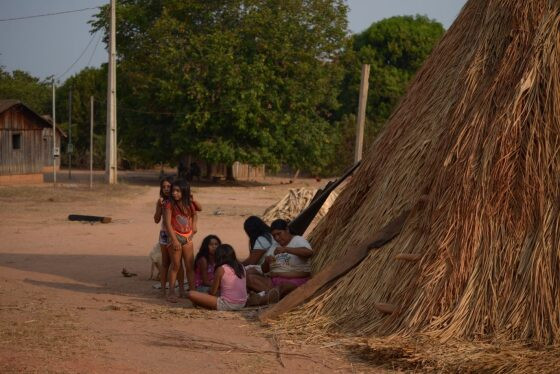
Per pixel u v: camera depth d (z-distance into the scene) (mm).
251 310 9352
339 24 43188
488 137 7836
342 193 10086
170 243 10273
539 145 7668
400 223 8508
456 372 6375
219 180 46094
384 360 6766
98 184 36656
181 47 40438
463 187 7707
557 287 7098
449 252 7535
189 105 39688
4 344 7219
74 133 63438
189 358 6926
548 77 7887
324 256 9656
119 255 15039
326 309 8336
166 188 10648
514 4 8461
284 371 6551
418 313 7340
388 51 60281
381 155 9641
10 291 10492
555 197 7500
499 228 7531
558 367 6270
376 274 8242
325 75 42969
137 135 43375
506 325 7082
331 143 45500
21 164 37625
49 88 69375
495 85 8094
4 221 20469
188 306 9836
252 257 10789
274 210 21062
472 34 9156
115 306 9445
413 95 9750
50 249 15664
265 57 39812
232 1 41656
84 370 6387
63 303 9688
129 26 43375
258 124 40094
